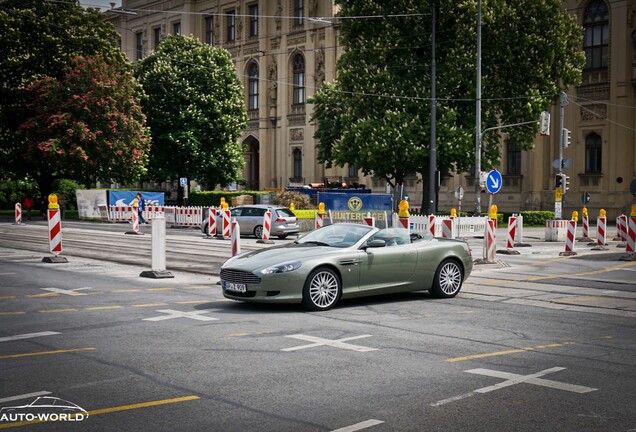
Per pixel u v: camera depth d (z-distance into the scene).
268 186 68.25
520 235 30.17
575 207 51.69
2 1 52.84
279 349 8.89
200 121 56.19
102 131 50.66
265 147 68.31
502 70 41.59
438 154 39.62
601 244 27.75
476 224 33.31
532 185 53.22
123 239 29.33
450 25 41.19
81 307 12.06
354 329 10.34
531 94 40.22
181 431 5.77
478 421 6.09
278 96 67.19
